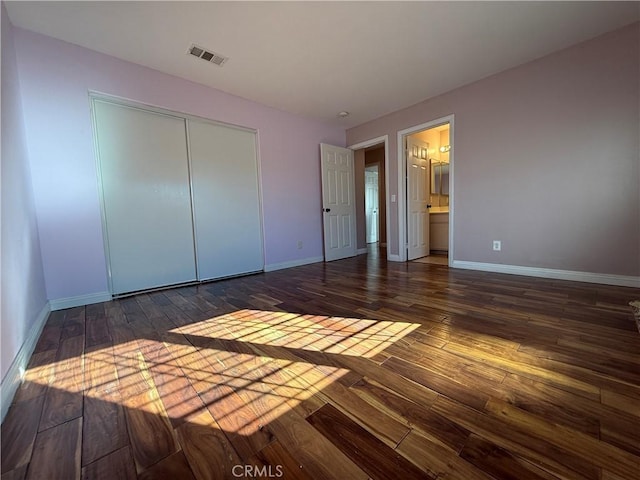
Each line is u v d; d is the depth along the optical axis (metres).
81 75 2.32
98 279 2.45
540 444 0.82
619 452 0.78
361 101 3.58
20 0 1.77
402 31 2.21
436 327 1.70
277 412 1.01
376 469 0.76
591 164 2.47
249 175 3.53
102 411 1.03
